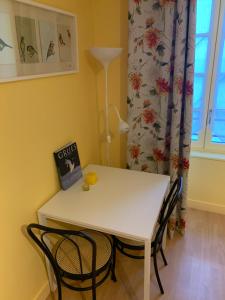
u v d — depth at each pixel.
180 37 1.75
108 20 2.02
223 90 2.24
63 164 1.72
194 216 2.47
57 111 1.65
